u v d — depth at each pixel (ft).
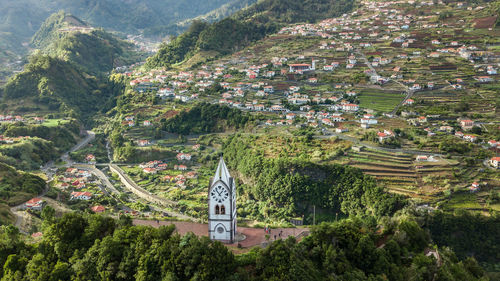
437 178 586.86
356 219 322.96
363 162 643.04
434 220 495.82
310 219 588.91
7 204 526.57
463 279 307.17
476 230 497.46
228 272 259.80
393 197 528.63
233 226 334.65
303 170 622.13
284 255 261.44
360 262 287.69
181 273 257.96
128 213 565.94
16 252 293.64
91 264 269.23
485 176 591.78
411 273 280.10
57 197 615.98
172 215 568.41
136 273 262.26
